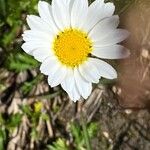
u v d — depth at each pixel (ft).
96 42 0.33
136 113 0.46
